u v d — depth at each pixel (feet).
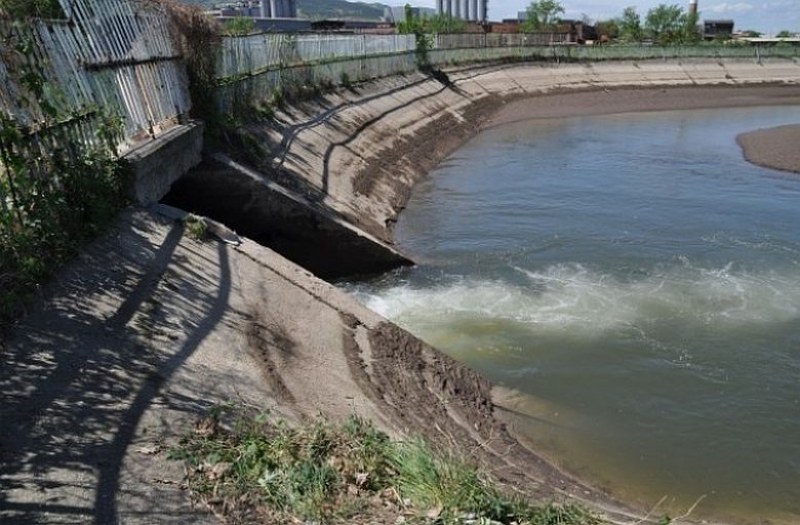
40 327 20.81
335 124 77.97
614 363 37.14
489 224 64.08
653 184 83.05
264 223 46.75
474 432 27.37
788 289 48.11
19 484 14.74
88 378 19.35
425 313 42.93
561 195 76.18
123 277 26.08
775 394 34.58
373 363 28.91
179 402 19.62
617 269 51.75
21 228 23.22
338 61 94.43
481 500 16.98
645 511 25.04
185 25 47.55
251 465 16.96
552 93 180.55
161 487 15.69
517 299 45.50
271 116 63.87
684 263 53.21
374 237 54.44
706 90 205.98
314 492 16.29
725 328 41.86
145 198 33.73
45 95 26.94
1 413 16.80
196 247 31.86
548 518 17.62
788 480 28.04
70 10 30.83
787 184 84.02
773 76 226.17
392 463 18.19
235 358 23.94
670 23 303.89
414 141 96.63
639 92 194.70
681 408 33.04
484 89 163.32
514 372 35.68
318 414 22.03
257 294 30.22
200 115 48.75
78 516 14.24
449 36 169.07
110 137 31.24
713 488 27.30
